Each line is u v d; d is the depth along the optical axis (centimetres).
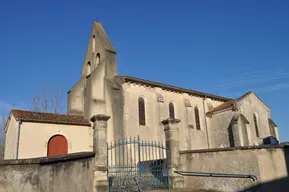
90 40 2773
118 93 2083
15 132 1861
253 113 2530
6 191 602
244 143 2191
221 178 1130
